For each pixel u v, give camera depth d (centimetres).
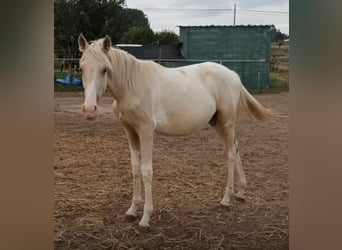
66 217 374
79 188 460
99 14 2233
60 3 2130
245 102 426
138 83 333
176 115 358
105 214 383
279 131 818
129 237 333
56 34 2138
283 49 3036
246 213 385
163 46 2236
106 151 630
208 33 2133
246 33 2097
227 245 318
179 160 585
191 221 366
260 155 620
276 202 414
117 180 492
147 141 341
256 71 1897
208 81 391
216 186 470
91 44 321
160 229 349
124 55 330
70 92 1530
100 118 931
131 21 3338
